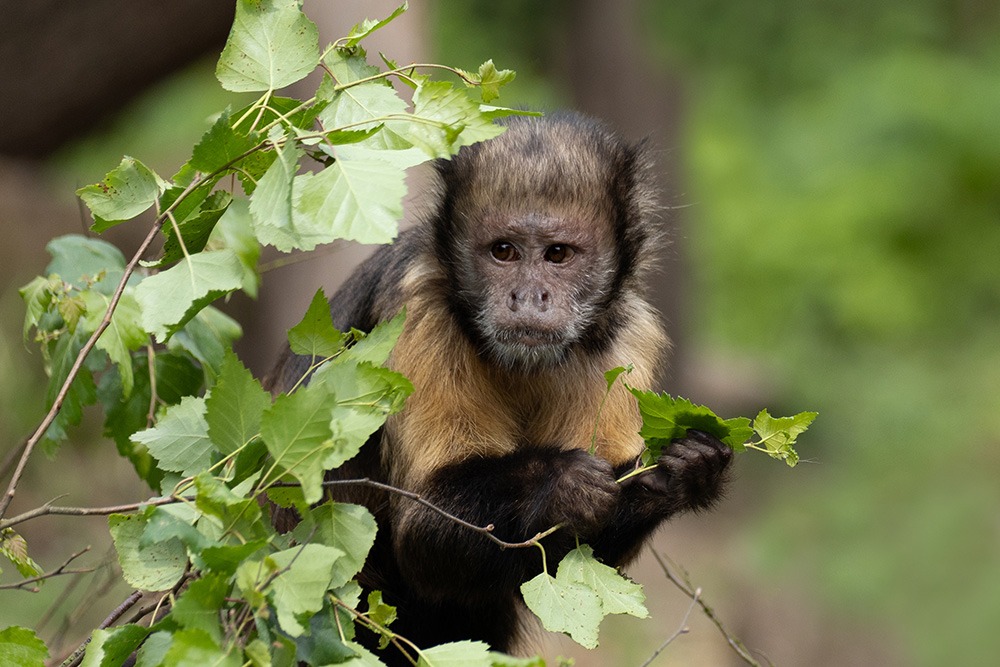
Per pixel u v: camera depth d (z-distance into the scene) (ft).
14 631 23.13
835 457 92.53
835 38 114.52
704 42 106.42
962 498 83.20
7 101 60.34
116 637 22.03
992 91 114.32
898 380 97.19
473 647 21.98
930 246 109.50
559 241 33.83
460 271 34.09
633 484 30.27
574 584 25.63
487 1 89.56
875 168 110.63
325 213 21.20
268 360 49.21
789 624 71.26
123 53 60.03
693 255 87.45
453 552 31.09
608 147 35.73
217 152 23.16
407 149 23.07
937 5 120.88
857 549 79.46
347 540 22.76
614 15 83.71
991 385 98.07
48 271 32.78
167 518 21.45
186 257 23.54
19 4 57.72
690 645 66.39
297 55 24.34
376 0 45.65
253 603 20.18
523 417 34.83
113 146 86.12
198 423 23.61
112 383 32.60
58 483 62.13
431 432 32.99
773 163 110.22
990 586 74.49
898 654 70.74
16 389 62.95
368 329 35.04
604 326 34.68
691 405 27.30
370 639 34.47
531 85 89.45
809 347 101.71
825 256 105.81
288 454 21.47
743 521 84.23
